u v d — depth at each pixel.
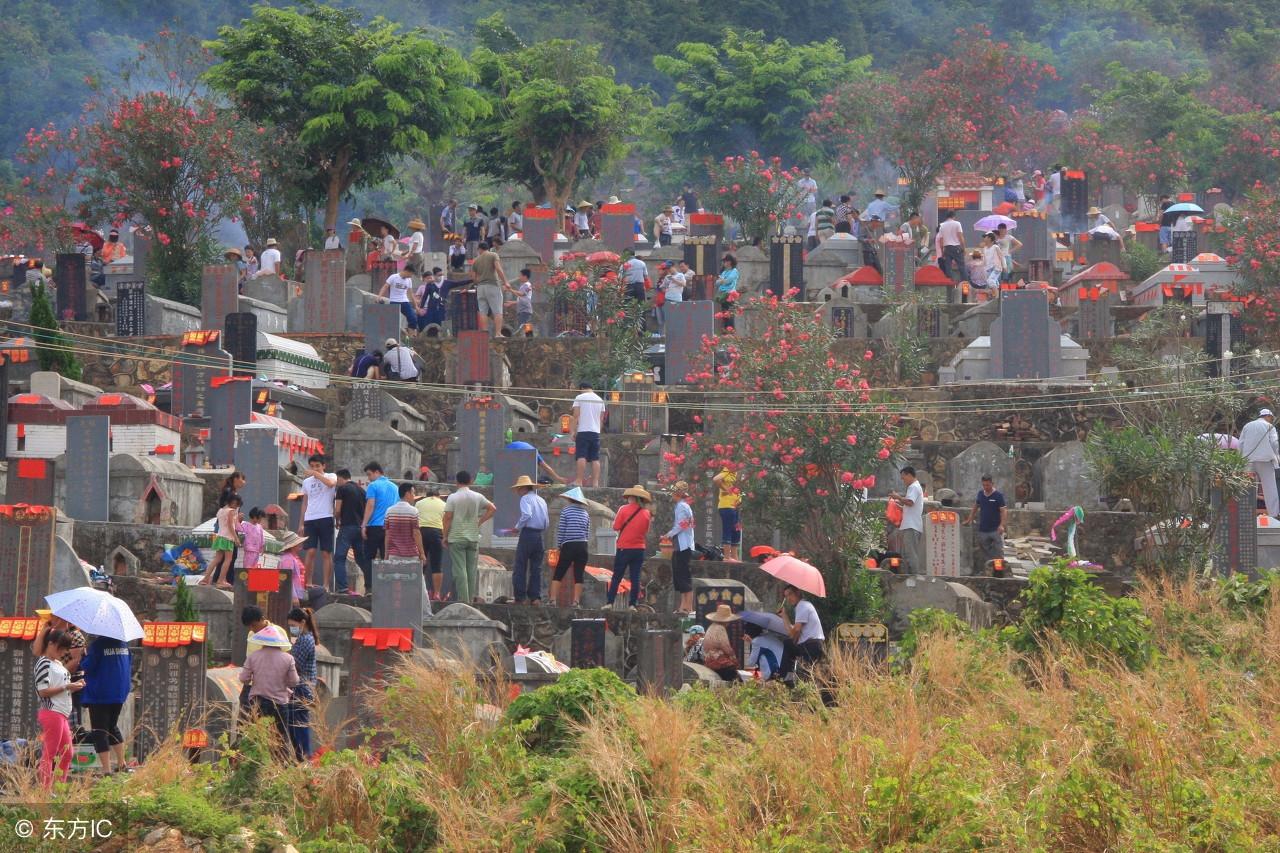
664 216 134.00
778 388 70.06
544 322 106.69
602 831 34.44
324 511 63.56
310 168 135.88
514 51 165.38
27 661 43.31
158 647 44.69
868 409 69.19
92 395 80.88
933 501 74.31
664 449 82.25
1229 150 169.25
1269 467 77.56
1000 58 148.75
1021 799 35.50
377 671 46.53
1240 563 69.62
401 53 136.88
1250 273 102.06
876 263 118.81
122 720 47.50
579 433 78.62
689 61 198.50
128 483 68.62
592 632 56.06
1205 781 36.44
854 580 65.88
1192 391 81.75
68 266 102.25
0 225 116.88
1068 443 81.25
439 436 85.88
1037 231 120.44
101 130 114.00
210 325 97.06
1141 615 52.62
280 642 42.56
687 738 36.66
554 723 40.75
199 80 134.25
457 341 97.81
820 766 36.09
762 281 118.25
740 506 70.19
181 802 33.53
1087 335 99.06
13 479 62.88
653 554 74.31
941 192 133.25
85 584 57.00
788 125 193.00
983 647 49.41
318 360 94.75
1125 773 37.53
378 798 35.22
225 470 73.88
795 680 50.88
